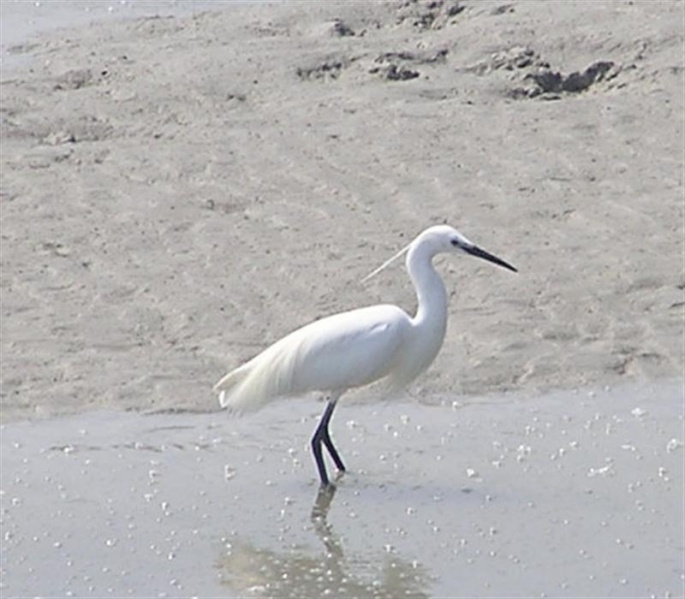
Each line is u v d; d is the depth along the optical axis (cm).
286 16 2927
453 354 1781
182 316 1848
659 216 2102
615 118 2420
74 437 1606
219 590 1349
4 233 2056
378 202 2152
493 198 2161
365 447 1597
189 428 1631
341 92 2552
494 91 2545
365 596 1342
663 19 2741
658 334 1822
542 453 1588
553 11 2827
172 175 2242
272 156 2303
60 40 2859
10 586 1348
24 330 1809
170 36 2858
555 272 1955
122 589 1347
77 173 2250
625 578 1366
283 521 1459
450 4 2914
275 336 1809
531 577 1369
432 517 1466
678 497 1503
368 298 1895
